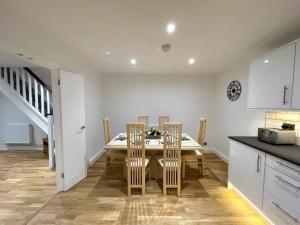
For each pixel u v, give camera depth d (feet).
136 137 8.18
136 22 6.03
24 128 15.33
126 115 15.85
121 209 7.38
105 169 11.76
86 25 6.27
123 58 10.50
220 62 11.47
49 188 9.10
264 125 9.05
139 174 8.46
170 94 15.66
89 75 12.30
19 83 13.53
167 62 11.46
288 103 6.27
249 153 7.27
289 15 5.49
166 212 7.20
